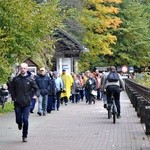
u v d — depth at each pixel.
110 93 29.45
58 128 25.52
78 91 49.22
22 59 37.06
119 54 93.94
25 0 35.72
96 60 83.88
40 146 19.36
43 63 54.06
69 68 68.38
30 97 20.95
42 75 33.31
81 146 19.27
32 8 36.97
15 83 20.86
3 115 33.06
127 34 94.69
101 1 80.25
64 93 44.78
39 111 33.19
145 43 95.56
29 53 37.28
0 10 34.59
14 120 29.59
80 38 77.44
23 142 20.52
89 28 79.75
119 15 95.12
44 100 33.53
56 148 18.80
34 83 21.00
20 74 21.00
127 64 96.06
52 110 37.66
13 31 34.97
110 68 29.61
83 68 81.75
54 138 21.69
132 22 94.69
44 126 26.48
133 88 46.75
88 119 30.45
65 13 48.59
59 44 67.62
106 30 82.50
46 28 37.12
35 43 37.22
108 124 27.41
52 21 38.00
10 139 21.48
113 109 28.05
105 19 80.81
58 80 38.72
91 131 24.19
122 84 29.61
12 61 36.06
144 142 20.33
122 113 35.22
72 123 28.00
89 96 46.91
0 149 18.67
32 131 24.23
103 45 80.44
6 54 34.56
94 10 81.81
